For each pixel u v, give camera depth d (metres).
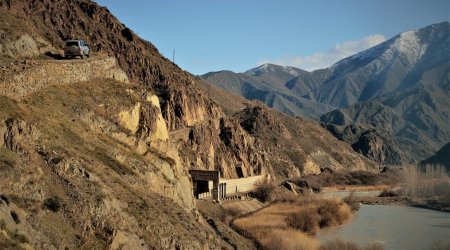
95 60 77.94
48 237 39.75
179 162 80.12
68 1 159.88
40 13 144.75
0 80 53.88
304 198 144.62
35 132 48.22
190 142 154.88
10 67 58.22
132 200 53.34
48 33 135.25
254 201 137.50
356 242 106.31
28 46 71.94
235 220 104.69
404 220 139.62
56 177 46.03
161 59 186.62
